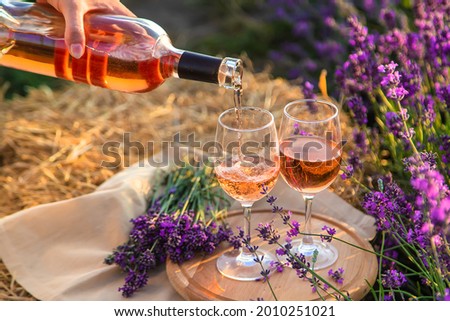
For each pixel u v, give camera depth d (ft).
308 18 13.15
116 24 6.38
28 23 6.45
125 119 9.76
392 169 7.40
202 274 6.49
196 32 15.48
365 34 7.34
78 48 6.04
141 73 6.31
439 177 4.81
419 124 6.71
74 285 6.57
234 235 7.06
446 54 7.13
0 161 9.12
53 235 7.26
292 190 7.82
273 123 5.98
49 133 9.45
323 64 12.40
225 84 5.91
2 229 7.20
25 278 6.87
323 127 6.12
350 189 7.86
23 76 12.63
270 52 12.80
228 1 16.22
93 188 8.38
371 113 9.00
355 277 6.32
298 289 6.23
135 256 6.74
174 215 7.05
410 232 5.44
